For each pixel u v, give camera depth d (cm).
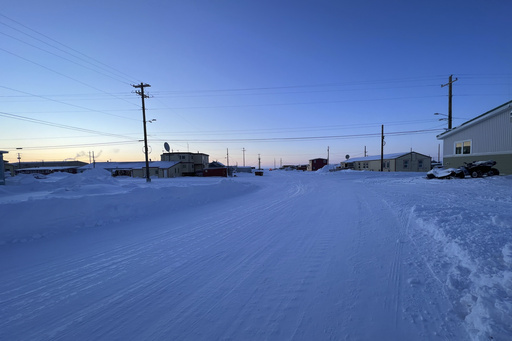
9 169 5466
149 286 322
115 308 274
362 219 648
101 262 408
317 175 4003
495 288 253
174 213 838
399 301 264
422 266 345
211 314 257
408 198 936
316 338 215
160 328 237
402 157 4162
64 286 327
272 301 276
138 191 878
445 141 2028
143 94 2627
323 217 705
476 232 428
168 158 5619
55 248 482
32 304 285
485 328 205
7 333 234
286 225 626
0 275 363
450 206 695
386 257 384
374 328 223
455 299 261
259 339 217
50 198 658
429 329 218
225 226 636
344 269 350
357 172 3784
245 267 373
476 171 1559
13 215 563
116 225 669
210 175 5234
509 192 938
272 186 2030
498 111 1508
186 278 343
